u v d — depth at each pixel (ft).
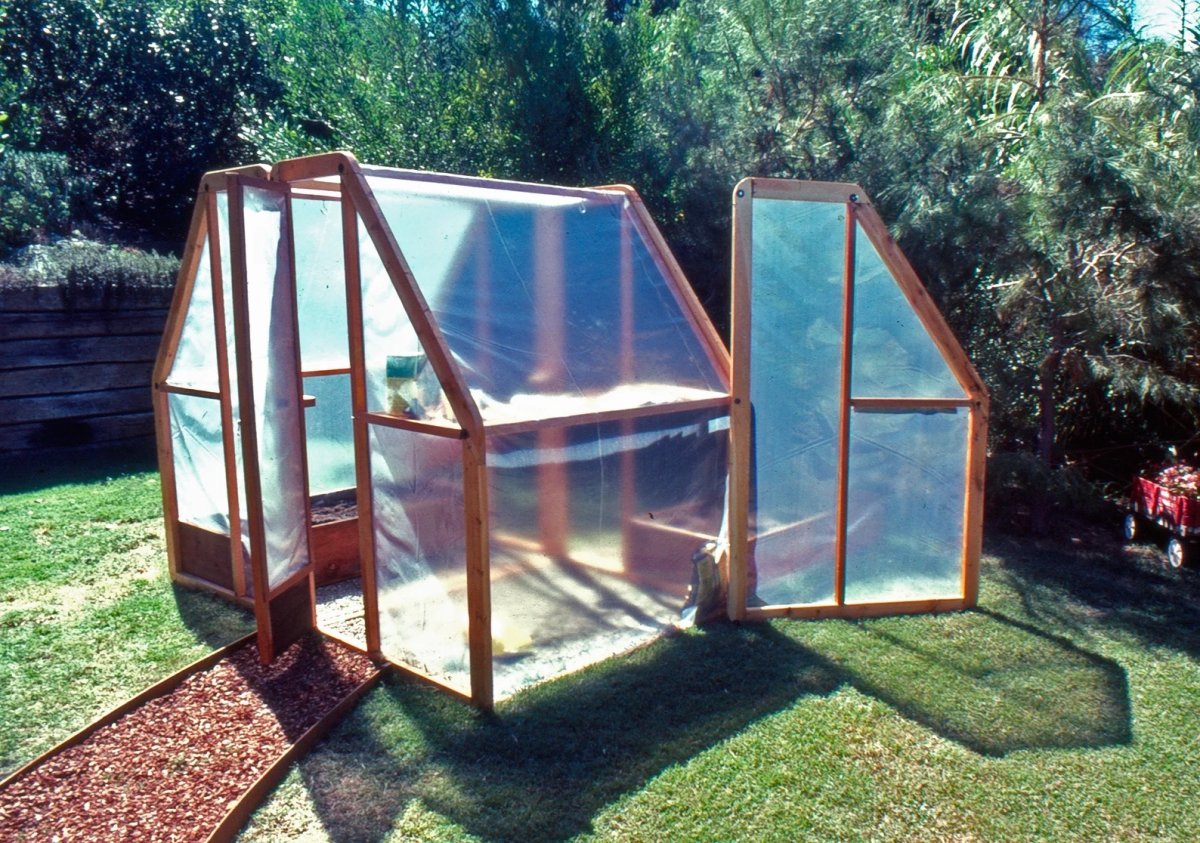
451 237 14.93
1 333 28.81
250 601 17.17
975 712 13.47
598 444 14.89
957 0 31.04
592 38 32.94
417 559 14.08
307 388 21.08
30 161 38.24
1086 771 11.97
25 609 17.03
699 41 28.09
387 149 33.24
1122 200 18.84
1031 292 20.94
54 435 30.17
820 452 16.85
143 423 32.04
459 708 13.41
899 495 17.21
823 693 13.99
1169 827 10.84
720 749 12.37
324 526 19.17
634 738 12.62
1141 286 19.38
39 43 43.16
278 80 45.52
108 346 31.04
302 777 11.75
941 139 23.22
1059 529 22.80
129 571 19.21
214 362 17.29
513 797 11.30
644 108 31.01
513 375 14.29
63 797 11.23
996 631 16.51
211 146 46.75
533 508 14.07
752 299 16.31
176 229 46.57
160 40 45.24
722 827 10.75
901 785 11.61
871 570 17.24
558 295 15.88
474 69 33.04
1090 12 26.08
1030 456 21.57
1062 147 19.36
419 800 11.26
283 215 15.51
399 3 33.65
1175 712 13.53
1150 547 21.47
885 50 25.34
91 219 41.91
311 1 35.50
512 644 13.96
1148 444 23.88
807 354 16.61
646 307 17.15
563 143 32.09
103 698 13.73
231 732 12.74
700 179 26.43
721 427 17.07
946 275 22.50
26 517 22.71
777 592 16.98
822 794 11.41
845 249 16.56
